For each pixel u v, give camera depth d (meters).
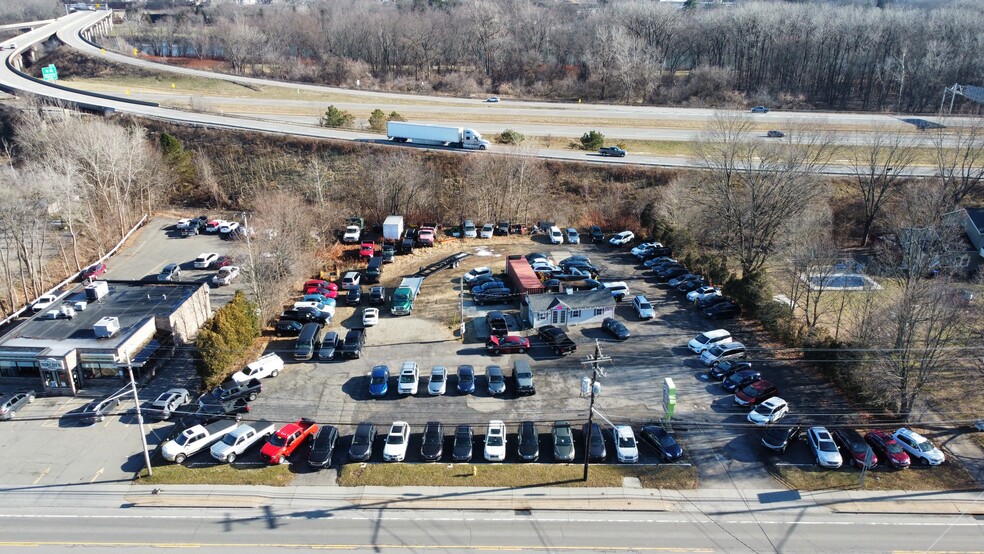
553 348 57.91
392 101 129.75
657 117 121.31
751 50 163.75
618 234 85.38
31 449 45.09
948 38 150.00
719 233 79.06
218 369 51.59
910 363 47.28
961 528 38.66
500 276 73.44
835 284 64.81
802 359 56.06
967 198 86.94
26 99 109.25
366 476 42.72
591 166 97.81
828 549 37.16
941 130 92.38
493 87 157.75
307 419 48.06
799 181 70.81
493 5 191.50
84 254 79.31
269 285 62.88
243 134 103.12
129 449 45.28
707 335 58.03
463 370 52.34
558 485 42.12
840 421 47.78
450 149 100.06
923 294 49.56
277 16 197.12
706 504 40.66
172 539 37.62
